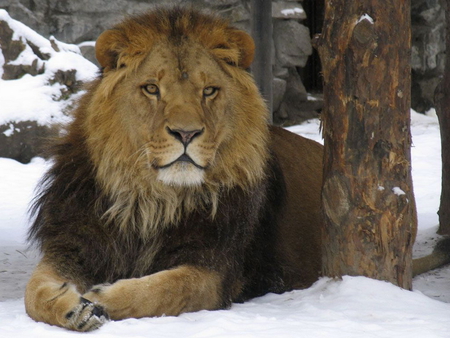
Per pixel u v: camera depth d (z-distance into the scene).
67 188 8.67
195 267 8.39
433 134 31.03
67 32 30.75
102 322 7.25
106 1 31.11
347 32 8.88
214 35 8.77
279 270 10.00
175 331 7.04
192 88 8.32
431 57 36.97
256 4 19.12
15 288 10.53
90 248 8.57
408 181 9.20
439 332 7.02
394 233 9.05
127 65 8.52
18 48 26.28
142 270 8.71
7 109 24.73
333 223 9.23
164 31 8.61
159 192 8.53
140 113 8.35
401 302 8.46
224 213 8.69
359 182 8.99
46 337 6.82
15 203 18.84
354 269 9.09
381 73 8.83
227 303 8.63
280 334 6.83
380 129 8.91
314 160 11.63
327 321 7.53
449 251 12.41
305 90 34.88
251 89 8.95
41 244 8.88
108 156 8.54
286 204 10.43
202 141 8.10
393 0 8.80
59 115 25.39
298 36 33.94
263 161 9.06
